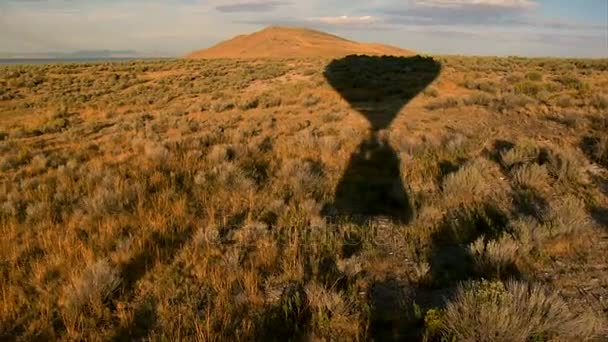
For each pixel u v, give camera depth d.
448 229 6.55
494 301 3.95
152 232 6.59
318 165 10.14
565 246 5.82
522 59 40.50
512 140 11.00
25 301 4.92
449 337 3.93
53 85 35.69
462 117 14.12
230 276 5.31
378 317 4.50
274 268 5.62
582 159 9.14
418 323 4.35
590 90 17.58
